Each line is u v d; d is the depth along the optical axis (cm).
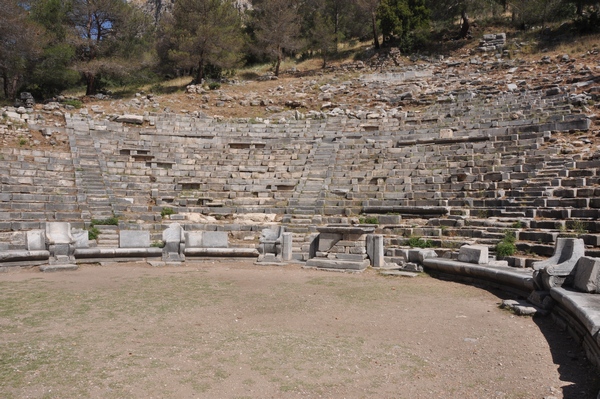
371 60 4750
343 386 590
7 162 2412
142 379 599
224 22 4547
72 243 1591
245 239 2083
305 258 1767
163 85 4628
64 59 4000
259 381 601
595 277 848
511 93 3134
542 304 918
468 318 902
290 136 3114
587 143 2128
